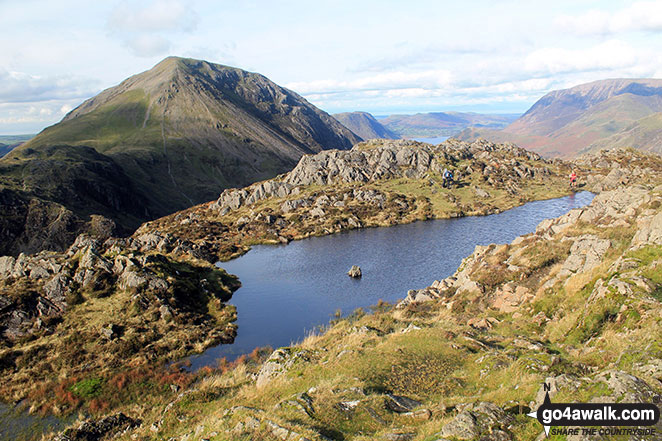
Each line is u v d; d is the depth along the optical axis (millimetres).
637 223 38406
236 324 56500
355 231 116938
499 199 139375
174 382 39469
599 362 20078
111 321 50812
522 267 45906
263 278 80125
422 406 19297
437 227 113125
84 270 57625
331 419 18500
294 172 167500
